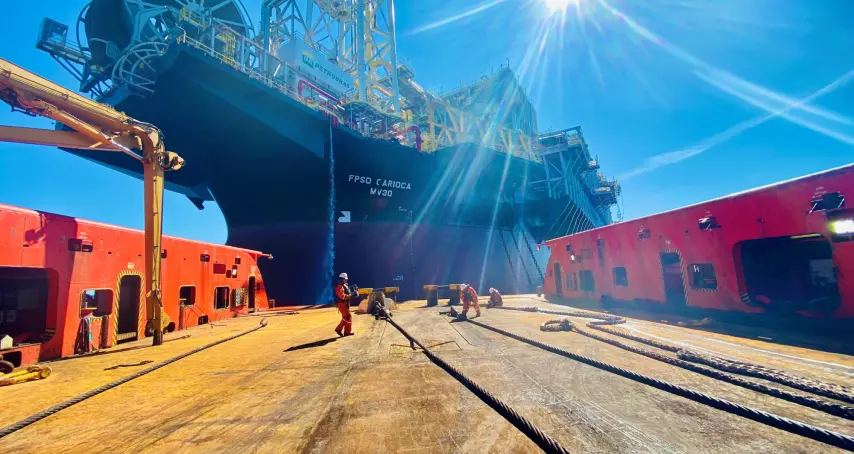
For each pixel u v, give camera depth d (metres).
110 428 3.63
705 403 3.67
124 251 10.09
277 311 20.39
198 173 28.58
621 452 2.68
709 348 6.19
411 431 3.25
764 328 8.23
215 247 15.72
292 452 2.91
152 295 9.93
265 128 22.58
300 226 29.47
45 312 8.37
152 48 21.53
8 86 8.12
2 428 3.61
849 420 3.12
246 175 27.08
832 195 7.32
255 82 20.67
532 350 6.70
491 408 3.79
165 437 3.35
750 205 8.89
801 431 2.89
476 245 38.59
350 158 26.92
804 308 8.22
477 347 7.16
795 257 9.57
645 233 12.42
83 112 9.54
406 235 33.16
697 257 10.33
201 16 23.34
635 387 4.30
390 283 31.52
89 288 8.81
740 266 9.19
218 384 5.19
